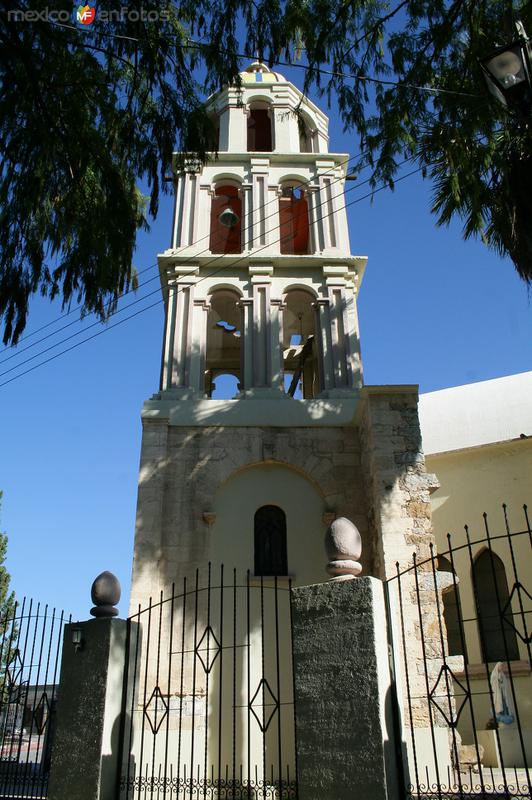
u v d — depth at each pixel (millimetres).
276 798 12586
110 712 8898
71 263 10656
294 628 7703
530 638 6211
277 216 20625
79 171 10273
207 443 16766
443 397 27234
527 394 25453
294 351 23250
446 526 22531
